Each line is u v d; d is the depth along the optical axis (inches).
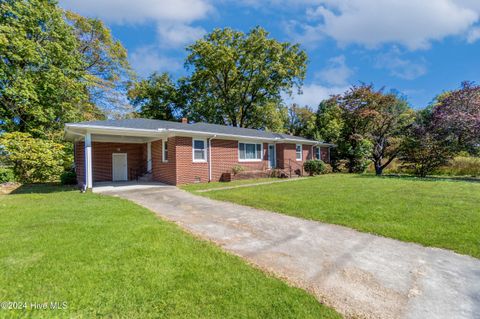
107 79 879.1
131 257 139.4
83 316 91.1
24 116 629.0
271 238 180.5
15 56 563.2
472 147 572.7
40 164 541.3
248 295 105.9
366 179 547.8
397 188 396.2
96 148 582.2
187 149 512.7
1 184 491.8
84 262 132.3
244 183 519.2
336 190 382.9
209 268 129.3
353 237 181.3
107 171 597.0
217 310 95.4
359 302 102.9
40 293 104.6
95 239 165.8
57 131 653.3
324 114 948.6
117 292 105.8
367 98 807.7
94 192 403.5
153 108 1242.0
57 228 189.3
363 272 129.1
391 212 240.5
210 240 174.7
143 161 646.5
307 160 788.6
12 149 515.5
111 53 856.3
